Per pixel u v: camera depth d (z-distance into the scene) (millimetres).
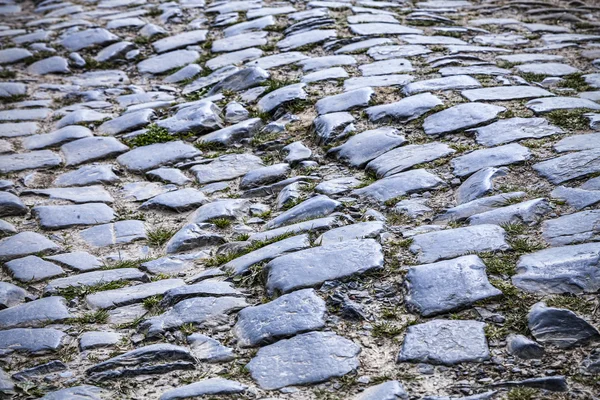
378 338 1857
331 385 1744
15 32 4312
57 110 3346
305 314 1926
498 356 1773
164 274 2205
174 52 3855
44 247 2357
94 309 2057
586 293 1885
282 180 2604
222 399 1727
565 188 2262
